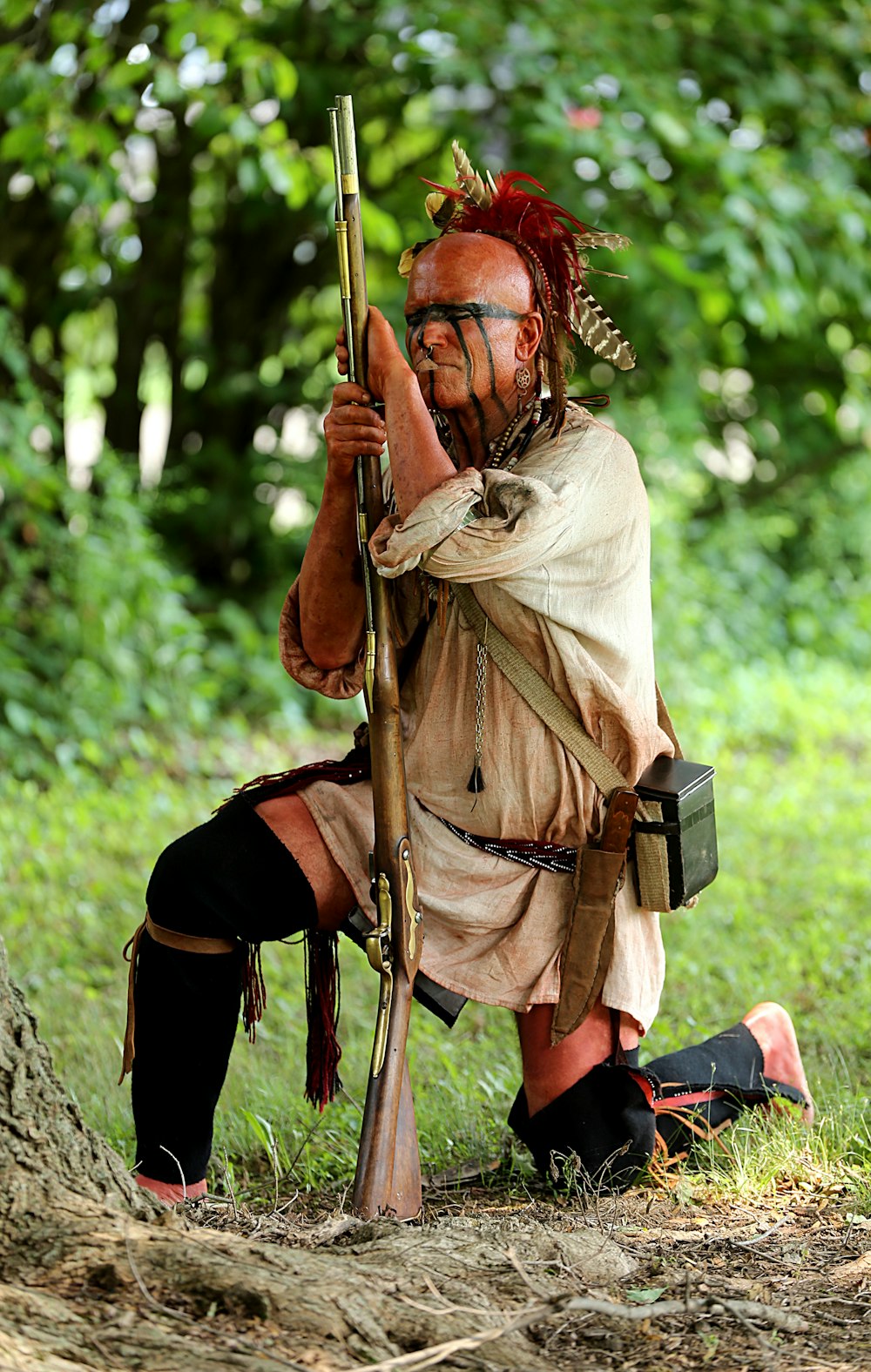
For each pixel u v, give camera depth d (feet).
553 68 42.39
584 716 14.48
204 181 55.57
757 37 46.65
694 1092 16.07
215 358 55.72
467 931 14.78
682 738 45.96
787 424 60.49
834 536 62.08
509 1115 16.51
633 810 14.56
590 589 14.23
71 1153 11.59
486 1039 20.94
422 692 14.88
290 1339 10.14
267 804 14.74
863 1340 11.03
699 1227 13.87
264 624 51.06
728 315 55.31
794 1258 12.88
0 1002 11.52
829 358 60.13
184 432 56.90
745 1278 12.39
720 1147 15.93
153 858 31.63
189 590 48.85
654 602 51.52
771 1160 15.14
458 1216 14.01
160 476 54.70
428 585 14.48
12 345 44.37
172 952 14.42
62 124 38.65
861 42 47.34
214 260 56.59
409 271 15.20
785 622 59.88
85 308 54.39
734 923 26.66
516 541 13.32
